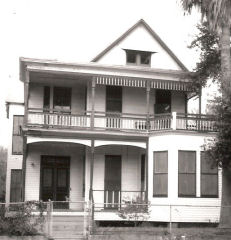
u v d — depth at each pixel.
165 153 25.25
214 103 21.64
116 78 26.75
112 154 28.02
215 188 25.08
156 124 26.41
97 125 27.19
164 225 24.56
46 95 28.61
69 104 28.77
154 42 30.23
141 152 28.17
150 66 29.97
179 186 24.59
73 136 25.89
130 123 27.48
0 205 18.48
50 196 27.89
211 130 25.31
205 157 23.44
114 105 28.70
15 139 33.66
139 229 20.11
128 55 29.86
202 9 23.86
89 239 19.02
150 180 25.59
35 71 25.86
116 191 27.67
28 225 18.42
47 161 28.12
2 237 17.97
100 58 29.31
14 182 33.22
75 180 28.28
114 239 19.16
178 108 29.61
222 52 23.06
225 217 22.08
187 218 24.52
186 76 27.31
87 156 27.44
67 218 24.08
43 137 25.53
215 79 27.44
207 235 19.78
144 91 29.33
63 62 25.73
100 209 26.92
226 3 22.59
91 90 27.91
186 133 25.06
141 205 22.50
